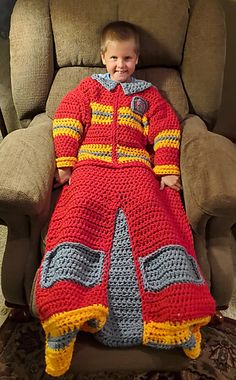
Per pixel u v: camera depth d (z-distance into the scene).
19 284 1.14
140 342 0.96
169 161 1.29
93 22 1.38
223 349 1.33
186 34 1.43
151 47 1.42
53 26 1.40
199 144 1.26
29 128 1.32
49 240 1.07
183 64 1.46
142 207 1.10
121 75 1.33
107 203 1.12
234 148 1.26
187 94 1.47
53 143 1.30
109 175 1.19
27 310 1.30
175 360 1.00
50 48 1.41
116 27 1.30
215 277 1.15
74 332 0.92
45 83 1.42
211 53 1.40
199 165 1.17
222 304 1.21
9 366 1.27
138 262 1.02
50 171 1.19
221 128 2.09
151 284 0.99
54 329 0.91
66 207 1.12
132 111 1.33
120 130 1.31
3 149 1.18
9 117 1.83
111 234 1.08
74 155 1.28
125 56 1.30
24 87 1.41
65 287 0.94
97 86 1.35
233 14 1.69
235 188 1.05
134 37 1.31
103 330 0.96
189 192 1.16
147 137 1.37
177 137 1.34
